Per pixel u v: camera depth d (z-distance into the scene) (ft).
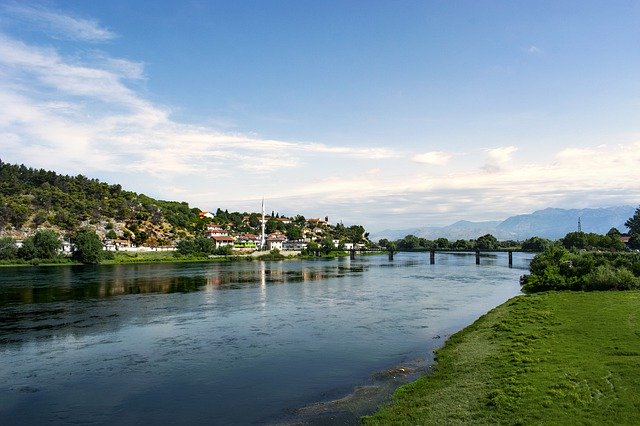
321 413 86.79
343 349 137.18
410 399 89.45
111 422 84.48
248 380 108.17
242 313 202.18
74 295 263.29
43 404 93.40
